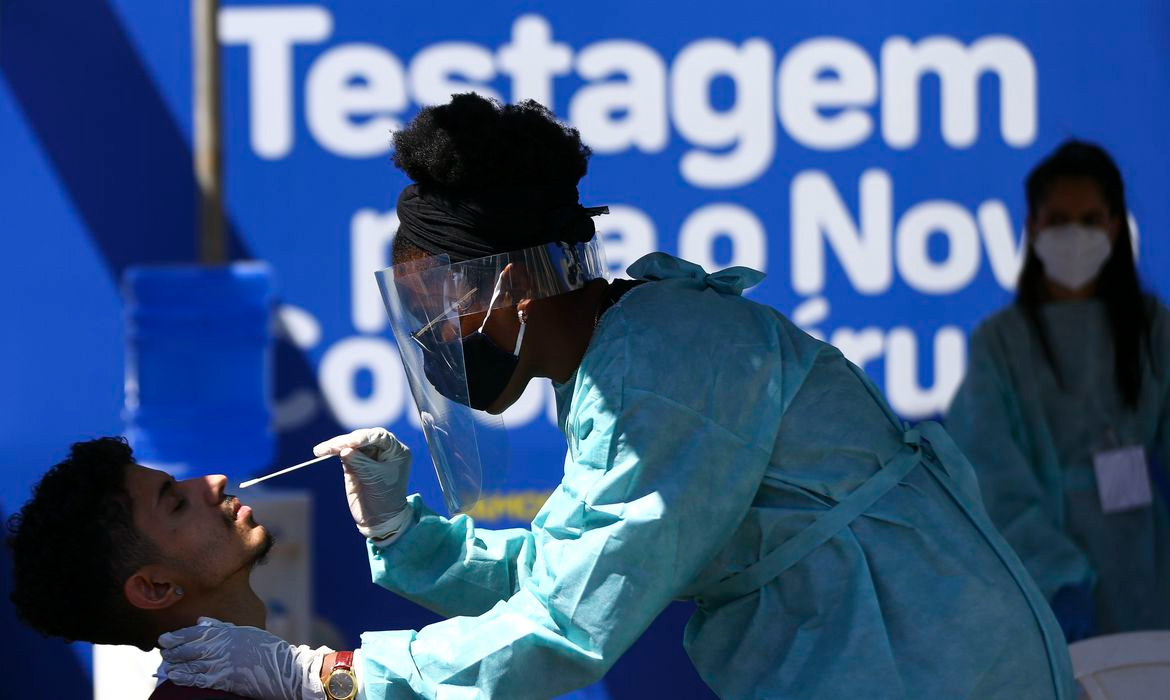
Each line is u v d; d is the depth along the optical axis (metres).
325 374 14.04
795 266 14.26
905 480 6.01
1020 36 14.27
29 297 13.84
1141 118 14.45
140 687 10.52
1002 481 11.45
